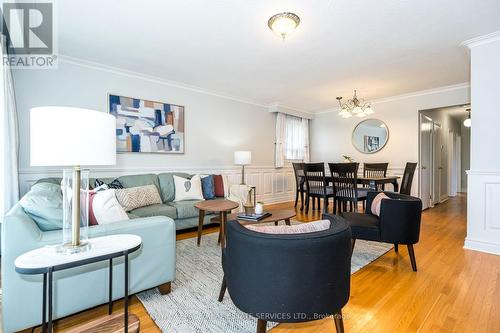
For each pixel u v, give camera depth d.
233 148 5.02
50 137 1.03
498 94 2.55
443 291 1.85
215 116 4.71
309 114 6.38
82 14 2.21
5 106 2.26
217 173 4.74
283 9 2.14
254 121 5.40
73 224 1.22
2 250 1.27
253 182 5.37
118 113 3.57
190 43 2.78
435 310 1.61
